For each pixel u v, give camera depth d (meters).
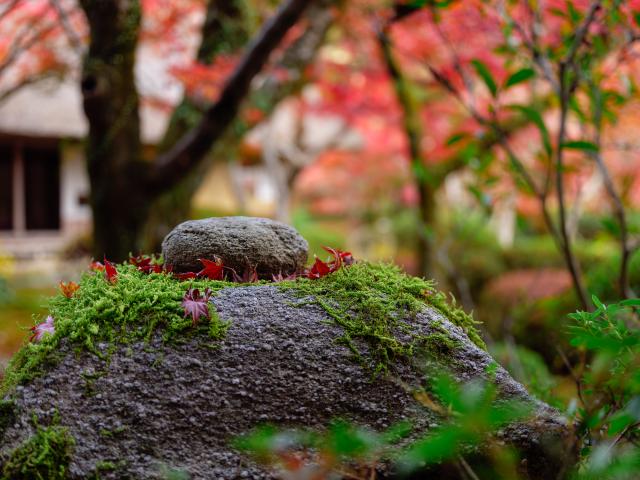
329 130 11.87
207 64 4.72
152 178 4.26
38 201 10.32
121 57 3.98
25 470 1.28
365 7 4.59
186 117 4.73
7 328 4.82
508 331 3.46
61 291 1.61
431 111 6.17
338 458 1.25
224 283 1.59
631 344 1.01
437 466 1.25
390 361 1.37
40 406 1.33
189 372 1.34
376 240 12.89
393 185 11.02
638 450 1.14
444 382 0.83
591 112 2.15
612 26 1.97
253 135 9.85
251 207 12.62
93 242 4.43
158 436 1.30
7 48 4.90
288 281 1.57
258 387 1.33
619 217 2.15
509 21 2.11
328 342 1.38
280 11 3.76
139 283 1.54
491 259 7.16
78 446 1.29
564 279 5.31
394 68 5.50
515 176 2.35
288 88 5.40
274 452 1.26
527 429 1.26
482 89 5.59
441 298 1.60
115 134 4.14
